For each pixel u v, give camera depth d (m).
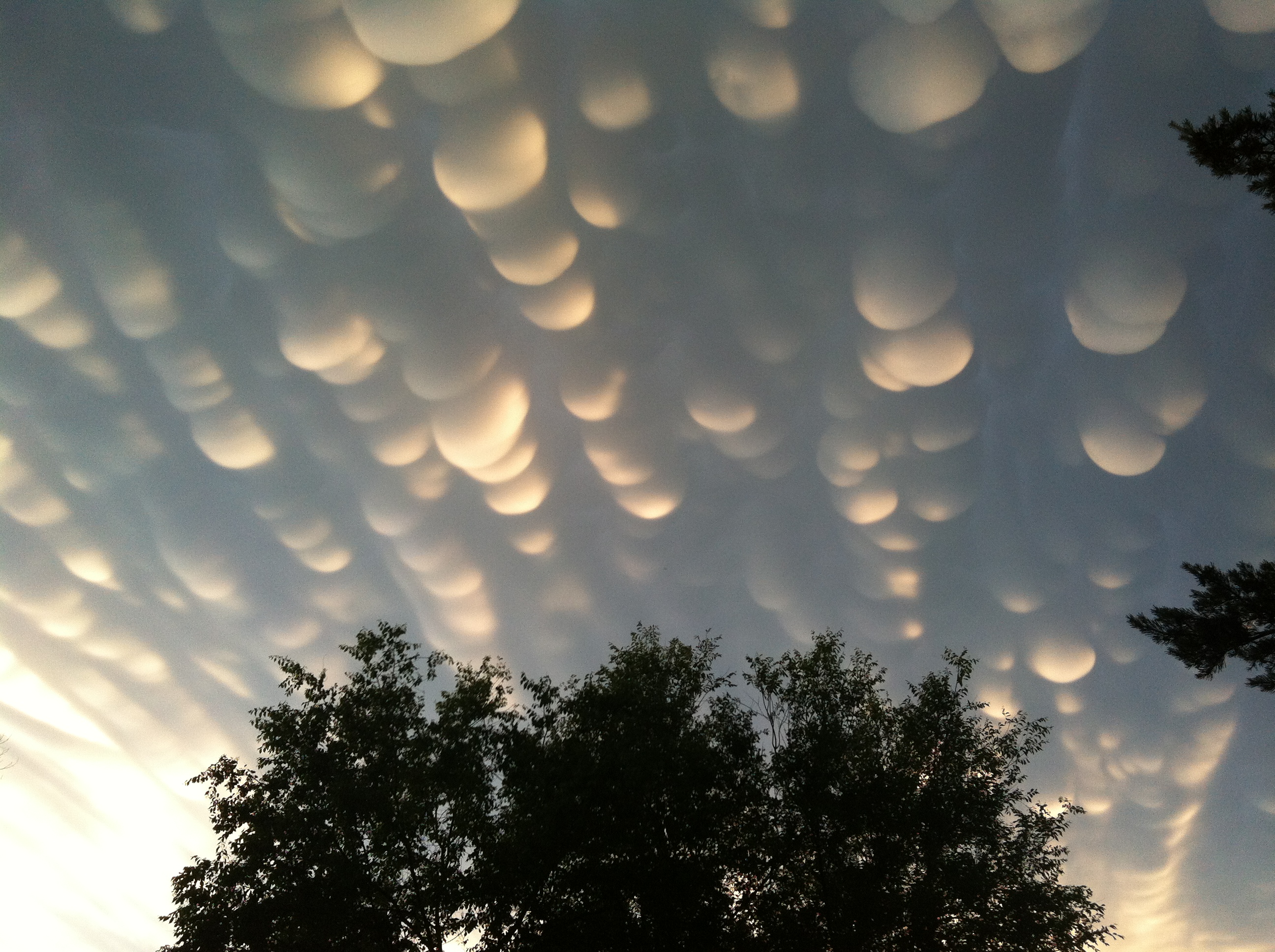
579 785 12.88
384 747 13.81
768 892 13.92
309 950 12.16
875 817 13.69
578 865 13.06
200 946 11.88
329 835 12.91
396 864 12.99
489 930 12.61
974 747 14.47
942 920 13.29
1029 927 12.96
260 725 13.61
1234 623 12.80
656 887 12.30
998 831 13.65
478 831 13.01
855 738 14.59
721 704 15.29
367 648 14.84
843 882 13.50
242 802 12.95
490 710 14.23
